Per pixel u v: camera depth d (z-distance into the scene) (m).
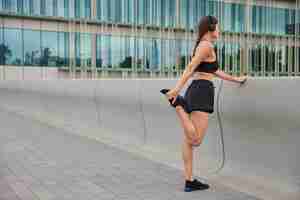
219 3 43.56
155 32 41.12
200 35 3.98
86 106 9.19
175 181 4.55
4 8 35.28
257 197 3.91
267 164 4.19
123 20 40.03
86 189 4.25
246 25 44.94
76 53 38.44
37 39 36.84
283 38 46.84
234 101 4.67
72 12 38.19
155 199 3.88
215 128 5.05
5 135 8.23
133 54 40.50
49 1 37.19
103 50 39.44
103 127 8.30
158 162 5.57
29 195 4.05
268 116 4.17
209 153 5.17
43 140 7.58
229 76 4.32
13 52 35.72
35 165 5.40
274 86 4.08
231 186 4.32
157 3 41.03
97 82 8.62
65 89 10.54
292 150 3.87
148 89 6.59
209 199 3.86
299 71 47.19
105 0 39.25
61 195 4.04
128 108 7.28
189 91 4.05
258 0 45.50
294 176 3.84
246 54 44.91
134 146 6.83
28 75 36.25
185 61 42.44
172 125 5.98
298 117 3.79
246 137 4.51
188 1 42.25
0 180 4.63
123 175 4.84
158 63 41.41
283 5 46.78
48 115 11.88
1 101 18.05
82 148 6.69
